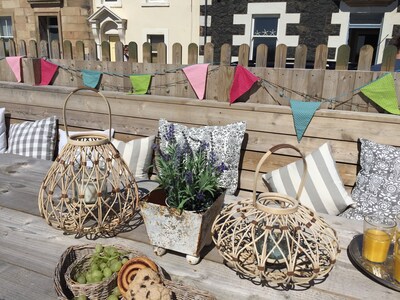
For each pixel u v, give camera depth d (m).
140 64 2.25
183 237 0.94
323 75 1.84
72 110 2.47
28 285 0.87
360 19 6.12
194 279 0.91
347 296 0.86
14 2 7.81
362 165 1.71
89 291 0.76
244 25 6.57
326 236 0.83
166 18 7.05
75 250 0.91
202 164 1.02
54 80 2.57
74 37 7.61
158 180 1.00
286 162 1.93
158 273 0.78
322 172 1.72
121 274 0.78
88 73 2.39
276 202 0.98
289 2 6.22
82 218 1.05
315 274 0.78
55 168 1.05
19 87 2.62
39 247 1.03
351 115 1.74
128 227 1.15
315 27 6.23
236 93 1.97
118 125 2.33
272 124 1.91
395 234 0.98
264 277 0.81
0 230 1.12
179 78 2.17
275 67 1.95
